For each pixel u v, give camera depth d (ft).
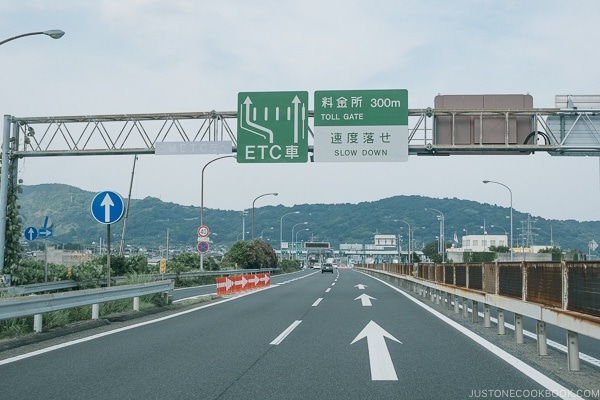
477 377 27.27
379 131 83.66
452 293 60.95
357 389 24.72
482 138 83.61
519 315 38.47
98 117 87.86
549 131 82.79
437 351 35.17
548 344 38.70
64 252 128.26
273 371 28.68
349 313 60.23
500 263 42.24
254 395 23.59
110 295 50.06
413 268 107.76
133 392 24.08
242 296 88.84
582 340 41.34
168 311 62.44
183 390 24.45
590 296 25.46
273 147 84.89
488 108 84.02
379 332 44.04
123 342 38.47
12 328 39.32
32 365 30.12
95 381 26.21
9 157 87.30
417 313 61.11
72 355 33.22
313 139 84.53
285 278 192.65
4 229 84.74
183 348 35.99
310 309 65.05
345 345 37.50
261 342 38.75
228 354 33.83
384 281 161.17
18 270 84.07
